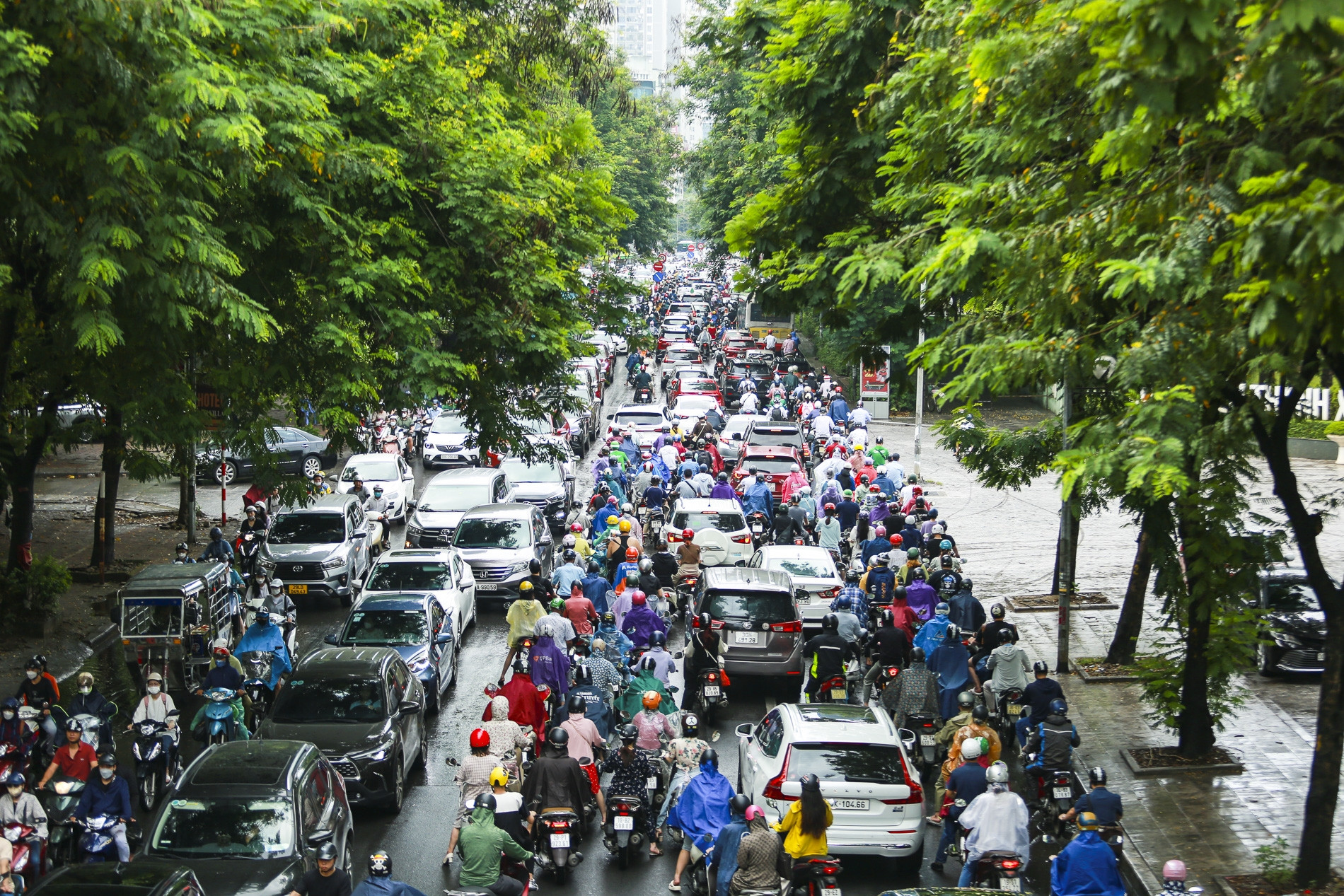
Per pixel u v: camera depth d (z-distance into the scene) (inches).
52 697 606.2
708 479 1176.8
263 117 605.6
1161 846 509.4
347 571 971.9
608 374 2322.8
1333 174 354.3
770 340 2394.2
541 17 1100.5
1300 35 269.7
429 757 635.5
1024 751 574.6
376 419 1539.1
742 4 767.1
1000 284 449.7
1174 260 360.8
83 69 482.9
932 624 673.0
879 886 483.8
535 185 832.3
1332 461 1459.2
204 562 782.5
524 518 1000.9
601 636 648.4
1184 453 424.2
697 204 2829.7
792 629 711.1
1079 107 414.3
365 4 740.7
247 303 565.6
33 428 853.8
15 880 415.2
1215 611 581.9
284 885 401.4
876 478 1200.8
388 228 745.0
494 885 407.5
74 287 484.4
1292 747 639.1
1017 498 1406.3
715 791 462.0
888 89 516.7
